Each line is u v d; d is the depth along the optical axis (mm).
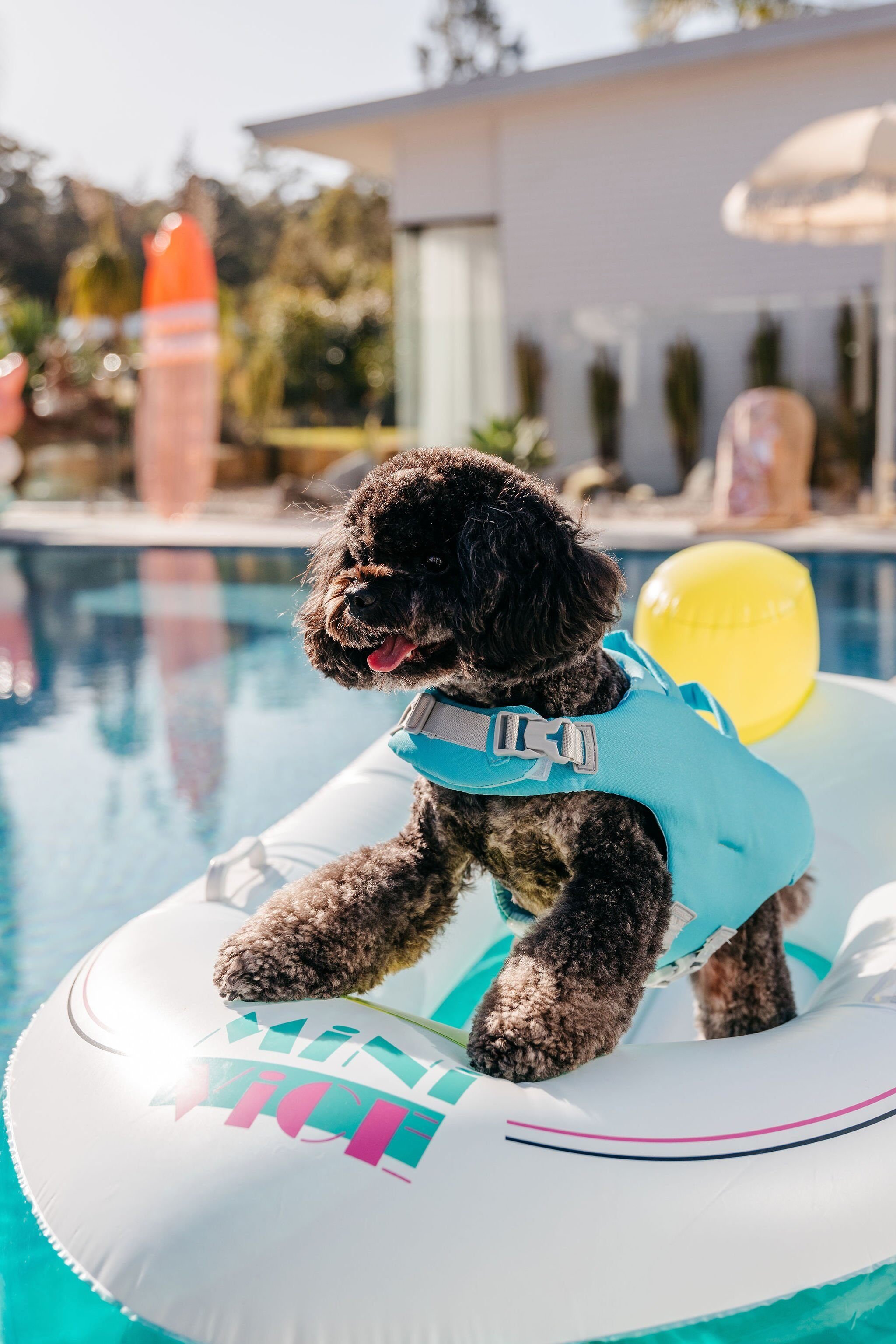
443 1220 1343
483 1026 1543
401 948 1763
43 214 32094
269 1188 1369
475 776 1646
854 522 10109
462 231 13750
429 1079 1500
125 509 13773
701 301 12602
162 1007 1669
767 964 1987
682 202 12547
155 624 7625
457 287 13867
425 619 1576
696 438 12500
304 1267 1311
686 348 12391
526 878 1783
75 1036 1694
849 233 9297
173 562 10203
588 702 1749
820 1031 1724
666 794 1713
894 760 2760
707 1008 2023
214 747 4914
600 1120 1462
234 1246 1333
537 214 13172
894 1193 1526
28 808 4148
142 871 3539
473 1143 1410
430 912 1789
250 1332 1286
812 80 11766
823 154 7988
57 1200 1467
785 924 2240
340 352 19516
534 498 1637
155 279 12062
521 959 1588
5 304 18969
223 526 11977
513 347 13336
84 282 15688
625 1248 1370
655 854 1689
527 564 1566
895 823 2582
